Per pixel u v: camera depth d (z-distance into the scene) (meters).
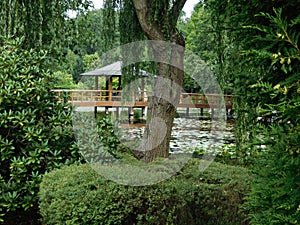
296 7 1.40
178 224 2.84
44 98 3.81
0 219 3.39
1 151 3.43
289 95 1.39
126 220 2.78
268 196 1.29
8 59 3.74
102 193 2.69
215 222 2.93
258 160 1.45
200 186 2.94
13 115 3.55
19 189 3.44
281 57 1.15
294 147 1.16
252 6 1.48
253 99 1.63
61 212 2.68
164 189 2.80
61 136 3.74
